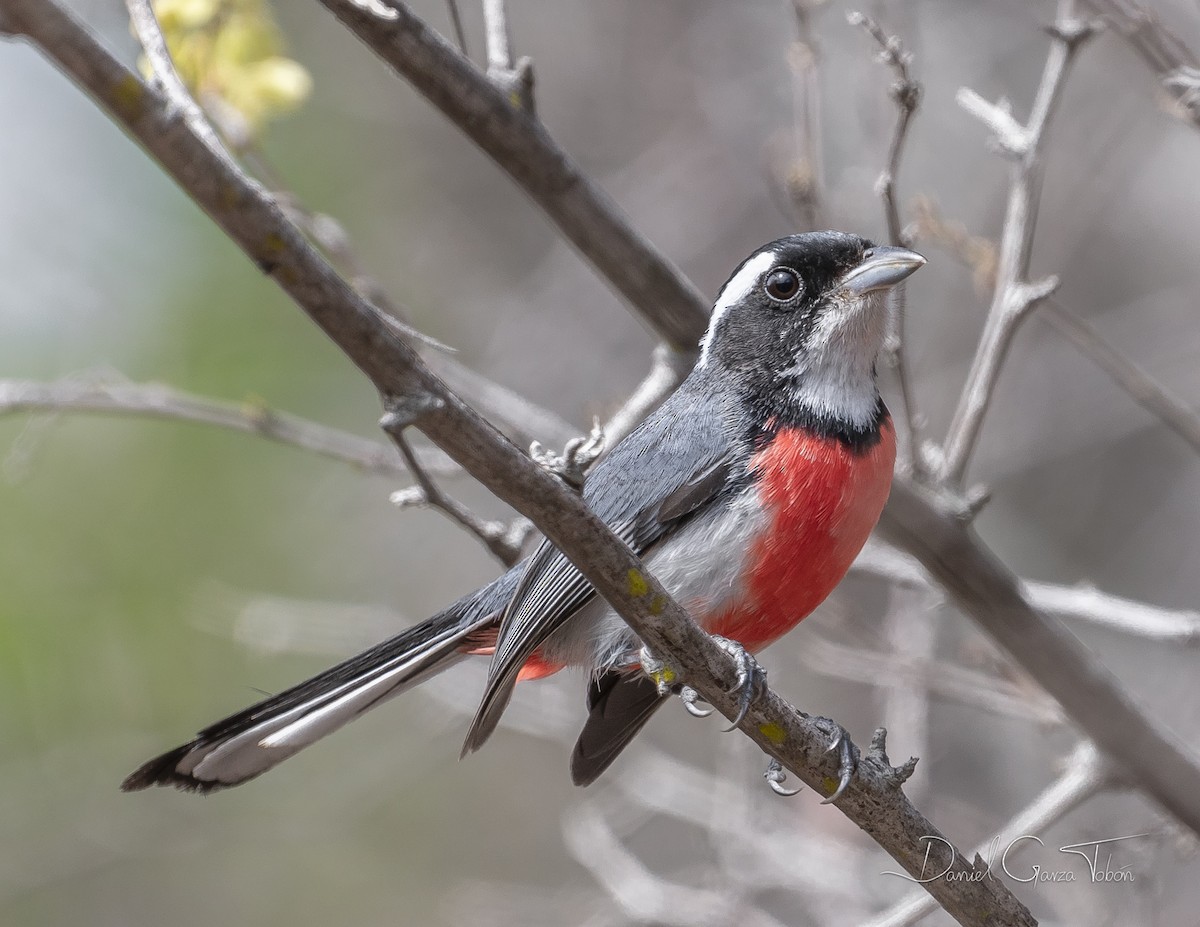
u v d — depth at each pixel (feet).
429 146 50.98
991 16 45.21
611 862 35.22
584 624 25.52
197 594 43.11
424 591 47.19
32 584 42.91
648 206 49.01
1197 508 42.83
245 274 44.68
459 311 50.01
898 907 27.40
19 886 43.29
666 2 51.11
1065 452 43.32
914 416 26.02
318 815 46.98
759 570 24.27
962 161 44.47
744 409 25.16
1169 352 43.21
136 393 30.17
